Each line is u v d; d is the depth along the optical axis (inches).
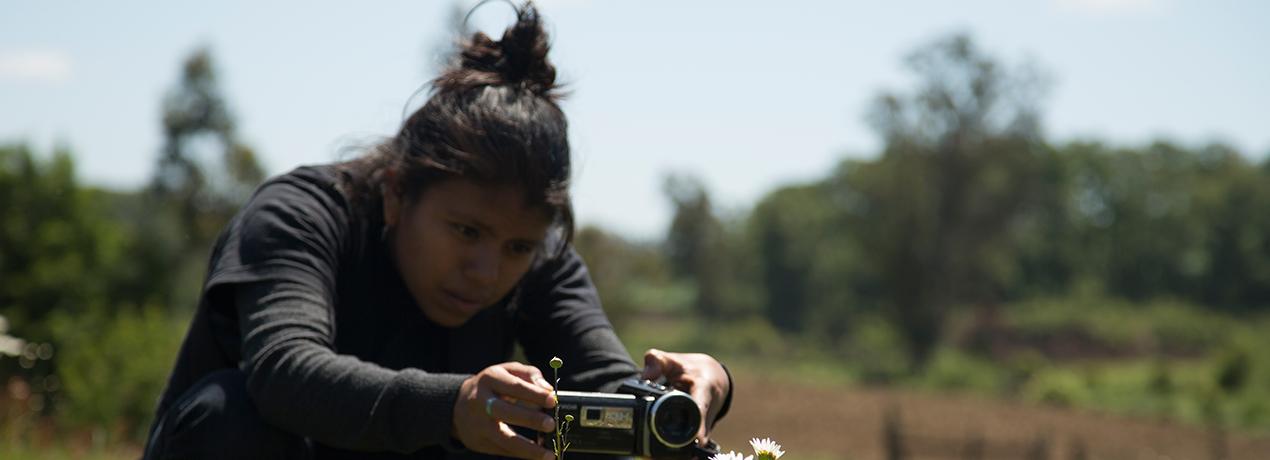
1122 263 4146.2
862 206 2625.5
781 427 917.8
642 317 3727.9
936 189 2497.5
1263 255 4084.6
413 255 84.7
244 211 85.4
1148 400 1531.7
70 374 335.3
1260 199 4109.3
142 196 1726.1
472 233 81.9
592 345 93.4
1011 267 3604.8
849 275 3668.8
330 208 85.8
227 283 79.5
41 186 447.2
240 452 73.7
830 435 884.6
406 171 83.5
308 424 71.7
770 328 3395.7
